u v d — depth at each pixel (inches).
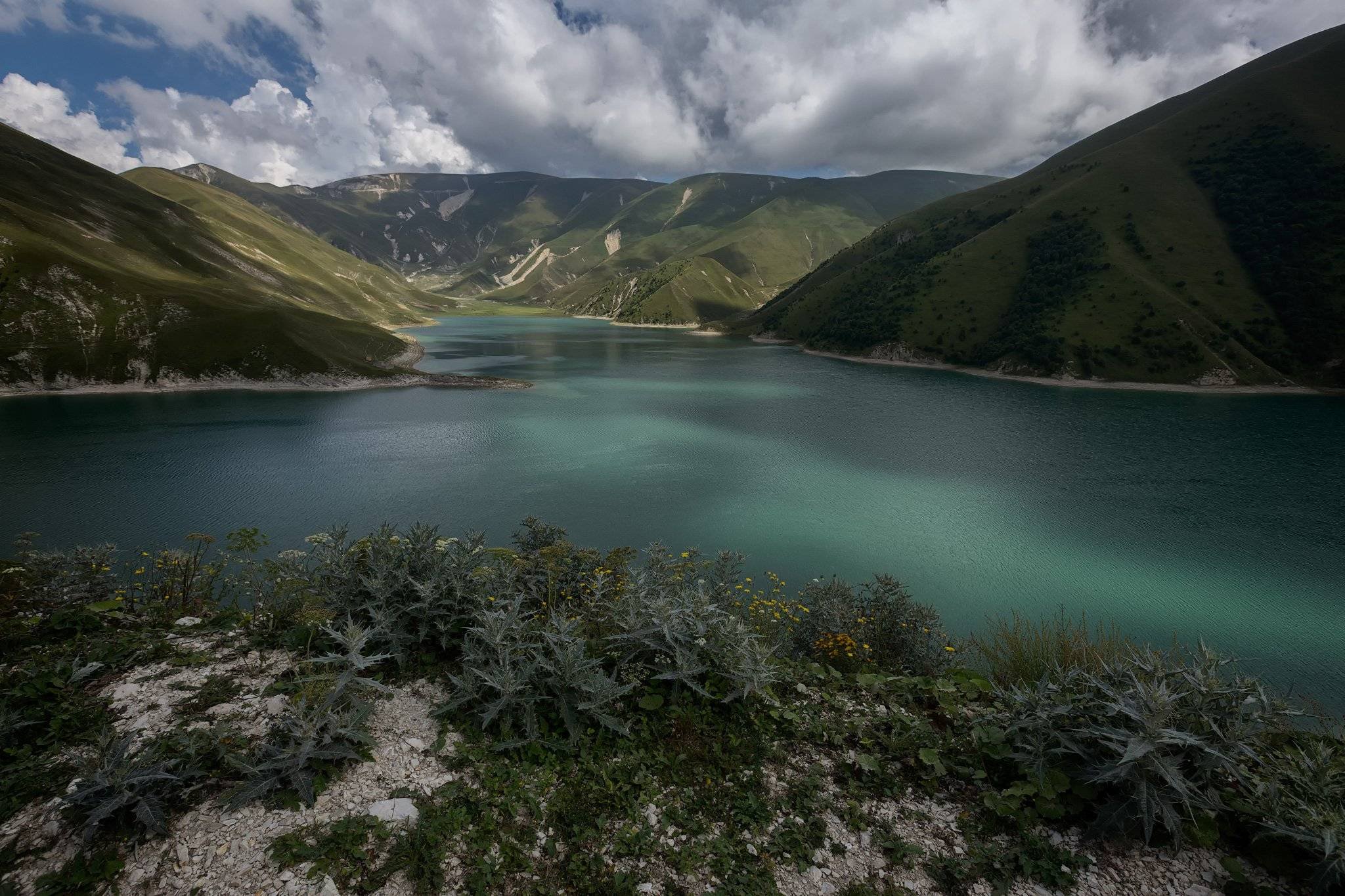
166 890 178.2
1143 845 214.7
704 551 1577.3
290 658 300.2
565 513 1839.3
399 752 241.3
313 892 181.2
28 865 181.3
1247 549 1657.2
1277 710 232.7
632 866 207.8
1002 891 199.5
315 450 2608.3
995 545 1667.1
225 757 207.6
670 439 2908.5
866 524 1809.8
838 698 312.2
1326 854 185.8
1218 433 3191.4
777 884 204.1
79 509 1802.4
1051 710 240.5
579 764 247.4
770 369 6058.1
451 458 2504.9
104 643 300.4
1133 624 1257.4
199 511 1797.5
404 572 322.7
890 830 226.7
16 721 223.8
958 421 3476.9
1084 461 2591.0
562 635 281.9
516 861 203.6
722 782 246.8
